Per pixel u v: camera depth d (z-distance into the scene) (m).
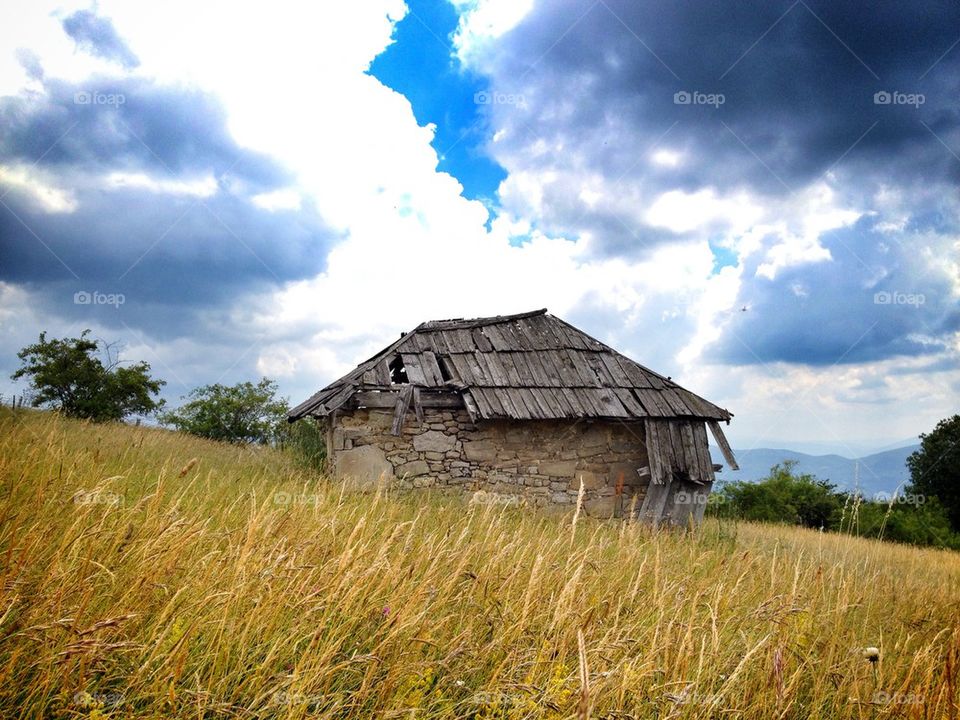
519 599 3.88
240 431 24.45
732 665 3.88
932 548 19.86
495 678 3.06
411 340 14.85
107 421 17.75
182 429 23.72
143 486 6.05
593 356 15.80
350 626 3.37
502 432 13.83
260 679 2.77
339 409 13.05
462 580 4.21
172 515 3.91
